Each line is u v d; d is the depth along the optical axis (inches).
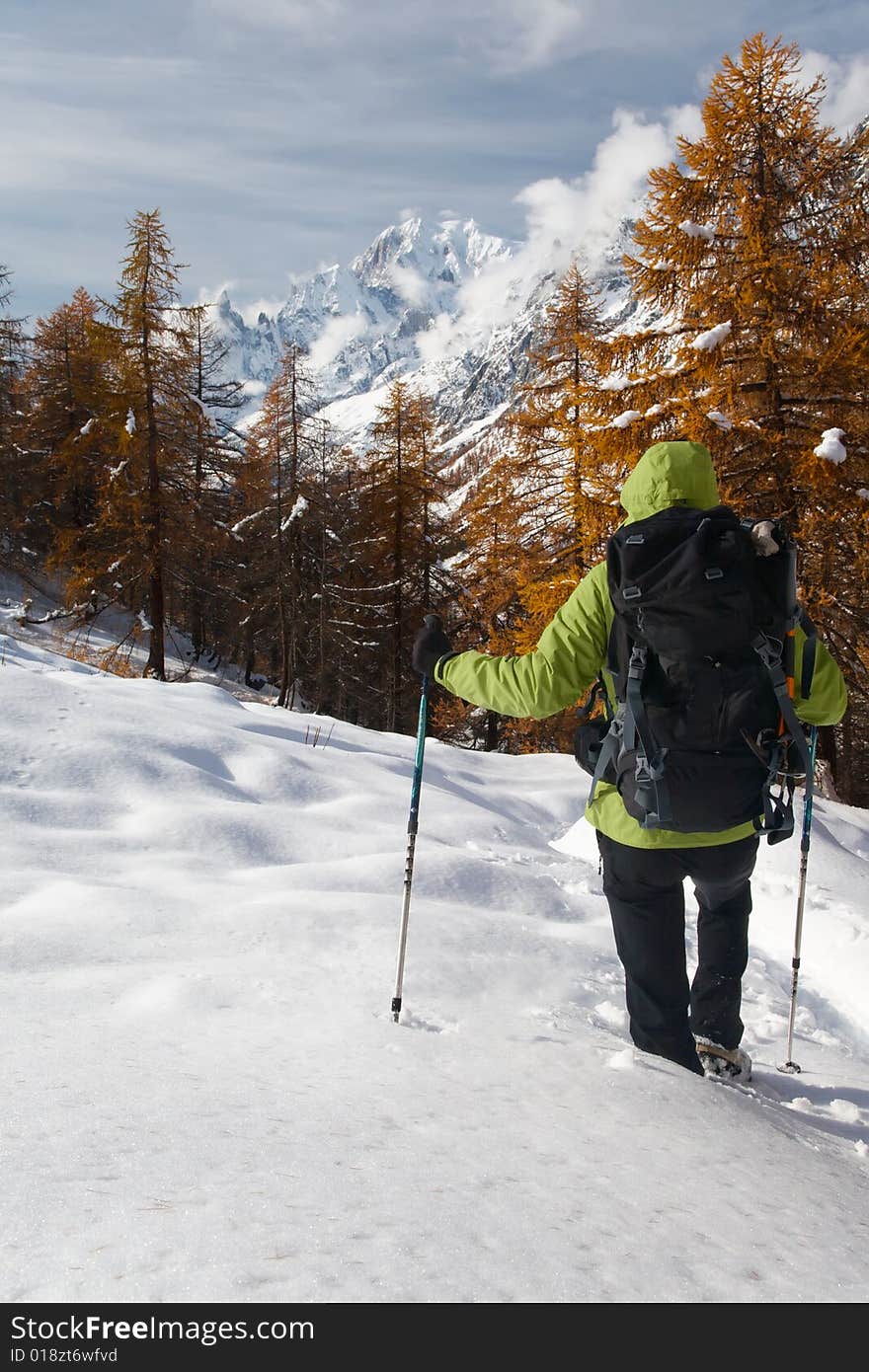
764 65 455.5
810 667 98.8
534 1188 60.2
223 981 119.0
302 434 1119.6
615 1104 85.0
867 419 451.5
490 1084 86.7
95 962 127.6
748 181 468.4
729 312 465.1
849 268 453.1
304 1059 89.4
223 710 349.7
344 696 1295.5
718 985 116.8
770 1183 70.0
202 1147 59.9
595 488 508.7
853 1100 121.5
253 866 198.5
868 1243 61.5
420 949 140.3
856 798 783.7
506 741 948.6
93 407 1055.0
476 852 233.5
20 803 205.5
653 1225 57.0
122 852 191.2
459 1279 46.1
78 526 1228.5
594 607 101.7
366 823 239.1
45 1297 40.9
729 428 443.8
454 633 1022.4
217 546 1101.7
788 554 93.7
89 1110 65.5
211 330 1199.6
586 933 172.2
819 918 206.4
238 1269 43.9
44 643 840.3
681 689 93.3
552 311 746.8
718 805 93.4
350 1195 54.4
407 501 1059.9
